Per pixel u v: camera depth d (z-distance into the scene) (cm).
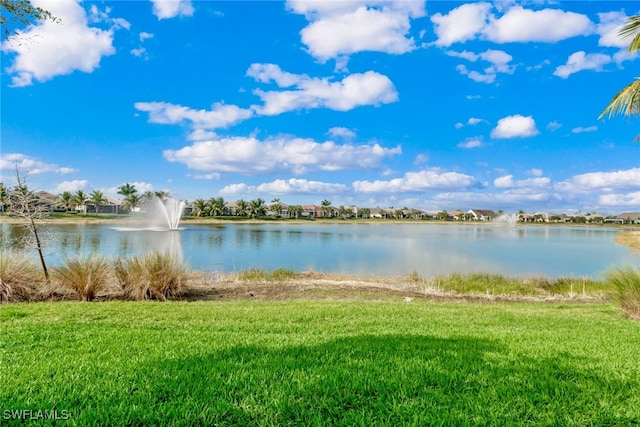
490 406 294
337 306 812
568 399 306
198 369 356
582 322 693
